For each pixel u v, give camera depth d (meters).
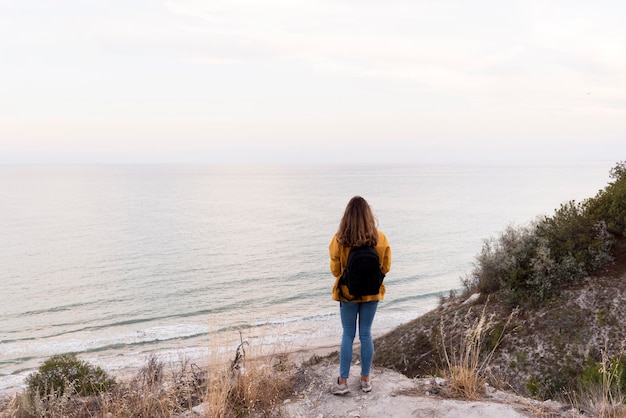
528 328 11.86
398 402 4.60
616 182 14.16
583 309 11.60
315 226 92.62
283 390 5.07
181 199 172.62
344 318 4.83
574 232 13.41
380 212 114.06
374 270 4.48
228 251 64.50
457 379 5.09
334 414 4.43
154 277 48.62
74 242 73.25
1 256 61.69
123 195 193.62
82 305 38.38
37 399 5.01
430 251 62.56
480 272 16.55
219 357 5.05
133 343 28.47
